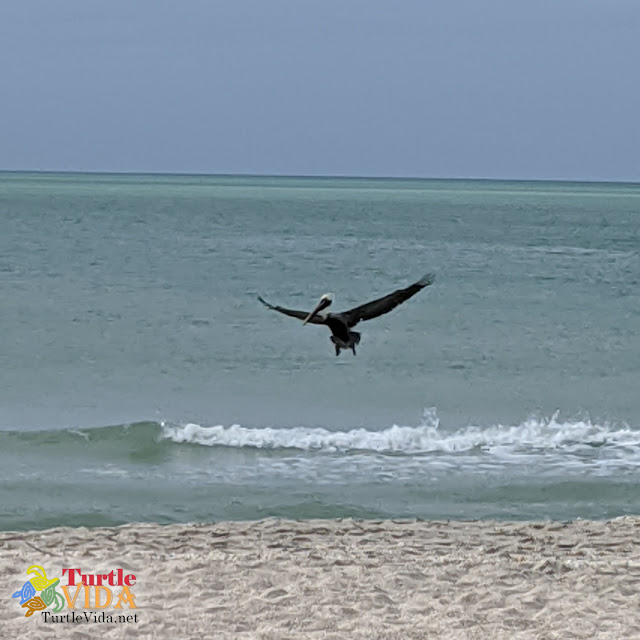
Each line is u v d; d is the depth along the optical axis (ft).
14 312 125.80
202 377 93.81
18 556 43.88
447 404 85.66
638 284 172.65
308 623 37.17
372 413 81.82
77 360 99.55
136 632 36.01
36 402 83.30
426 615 38.27
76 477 59.77
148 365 98.22
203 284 161.07
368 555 45.03
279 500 56.39
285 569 42.68
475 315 135.03
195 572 42.06
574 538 48.52
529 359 106.63
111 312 128.47
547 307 144.46
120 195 574.15
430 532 49.29
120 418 78.79
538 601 39.78
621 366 103.86
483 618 38.06
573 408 85.35
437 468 63.26
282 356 104.12
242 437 67.97
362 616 37.88
